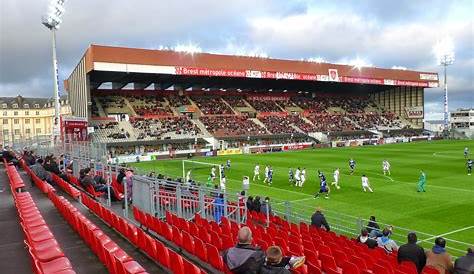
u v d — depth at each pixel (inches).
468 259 380.8
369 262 469.7
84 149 1082.1
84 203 707.4
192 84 3366.1
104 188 787.4
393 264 452.4
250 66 2891.2
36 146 1611.7
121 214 674.8
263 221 791.1
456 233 799.1
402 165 1902.1
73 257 417.1
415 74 3791.8
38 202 722.2
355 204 1099.3
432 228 839.7
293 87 3791.8
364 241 589.9
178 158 2591.0
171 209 655.1
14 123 5032.0
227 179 1642.5
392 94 4244.6
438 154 2370.8
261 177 1659.7
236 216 693.9
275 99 3848.4
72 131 1728.6
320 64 3206.2
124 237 502.9
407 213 973.2
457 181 1412.4
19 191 712.4
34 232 385.7
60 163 1179.3
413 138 3690.9
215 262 385.7
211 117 3260.3
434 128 4215.1
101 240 374.9
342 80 3319.4
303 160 2246.6
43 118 5147.6
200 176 1731.1
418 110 4042.8
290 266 309.9
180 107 3203.7
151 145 2721.5
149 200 625.6
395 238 791.7
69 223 552.1
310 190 1338.6
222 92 3627.0
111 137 2687.0
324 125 3590.1
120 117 2915.8
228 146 2962.6
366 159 2209.6
